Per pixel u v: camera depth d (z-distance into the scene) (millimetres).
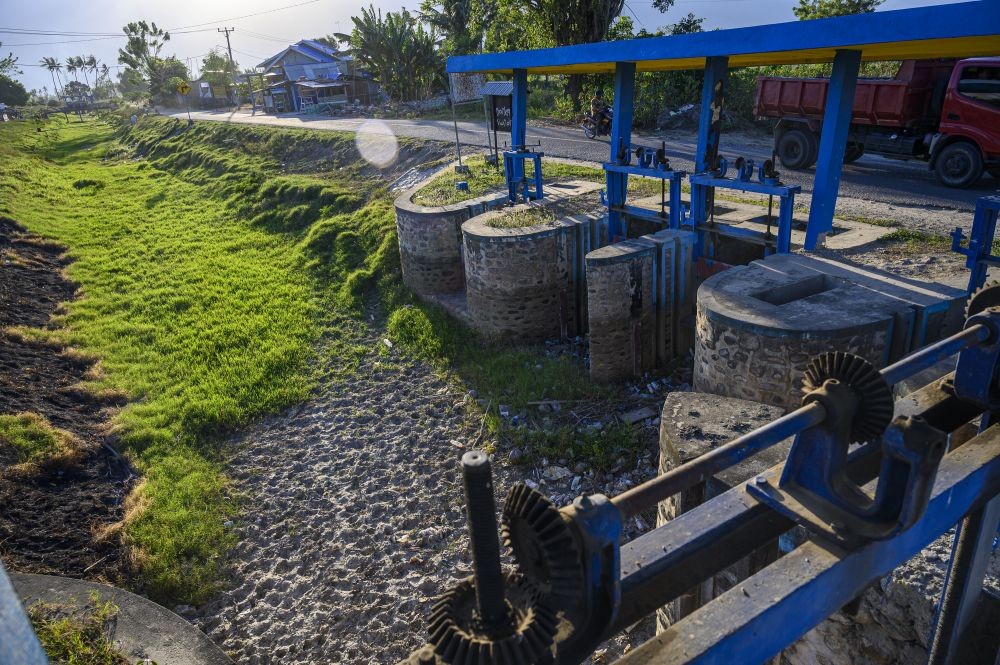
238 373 12945
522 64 12562
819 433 2016
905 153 15336
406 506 9203
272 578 8234
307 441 11008
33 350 13852
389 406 11680
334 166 25750
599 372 10938
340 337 14500
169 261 19234
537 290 12633
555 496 8711
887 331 7199
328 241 18828
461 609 1618
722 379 7926
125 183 30000
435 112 36719
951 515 2303
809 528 1999
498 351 12680
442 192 16484
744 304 7863
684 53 9688
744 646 1823
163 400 12109
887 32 7391
